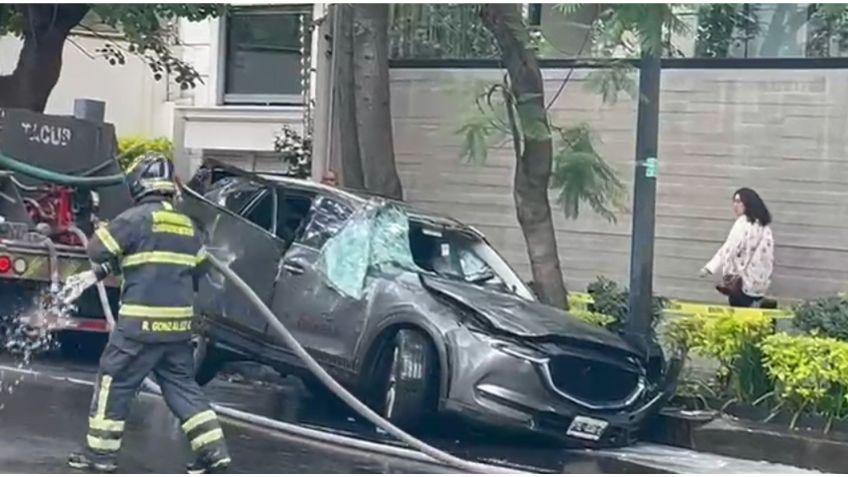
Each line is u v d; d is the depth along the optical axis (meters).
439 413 9.37
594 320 11.16
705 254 14.34
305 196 10.45
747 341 10.20
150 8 15.45
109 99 20.80
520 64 11.41
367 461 8.57
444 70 15.39
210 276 10.23
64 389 10.28
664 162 14.48
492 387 9.10
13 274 10.99
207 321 10.33
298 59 19.11
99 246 7.44
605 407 9.35
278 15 19.20
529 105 11.42
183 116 19.69
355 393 9.75
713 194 14.30
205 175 10.89
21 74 15.62
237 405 10.45
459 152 13.31
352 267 9.80
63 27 15.73
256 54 19.47
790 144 13.95
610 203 12.33
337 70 14.54
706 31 14.21
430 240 10.45
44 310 11.34
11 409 9.28
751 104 14.12
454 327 9.30
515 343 9.17
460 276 10.34
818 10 13.73
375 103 13.05
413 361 9.39
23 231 11.13
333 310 9.81
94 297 11.50
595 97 14.39
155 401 10.12
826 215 13.80
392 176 13.15
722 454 9.74
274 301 10.11
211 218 10.27
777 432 9.62
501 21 11.41
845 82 13.70
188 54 19.83
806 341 9.84
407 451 8.87
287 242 10.32
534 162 11.52
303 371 10.01
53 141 11.64
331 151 15.96
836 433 9.62
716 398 10.32
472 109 11.92
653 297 11.25
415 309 9.45
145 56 18.34
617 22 10.43
